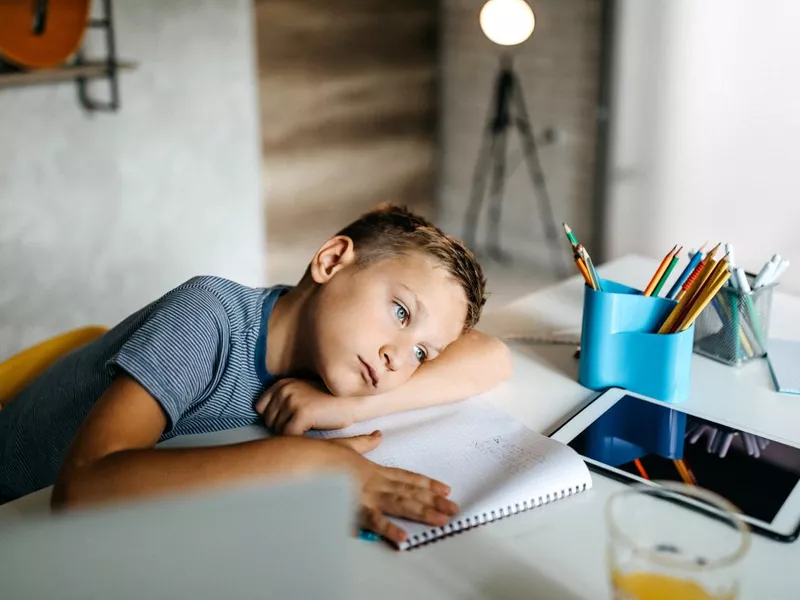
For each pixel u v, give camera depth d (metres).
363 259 0.98
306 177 3.32
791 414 1.02
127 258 2.51
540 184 3.38
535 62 3.27
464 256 1.02
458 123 3.66
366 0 3.33
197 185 2.64
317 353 0.96
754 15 2.47
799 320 1.31
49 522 0.40
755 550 0.75
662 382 1.04
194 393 0.92
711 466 0.89
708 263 1.02
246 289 1.04
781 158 2.50
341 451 0.83
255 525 0.43
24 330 2.31
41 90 2.20
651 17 2.76
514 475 0.84
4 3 1.84
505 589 0.70
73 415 1.02
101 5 2.25
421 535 0.76
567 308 1.35
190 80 2.53
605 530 0.78
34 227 2.27
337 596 0.46
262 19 3.03
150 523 0.41
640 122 2.88
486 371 1.06
